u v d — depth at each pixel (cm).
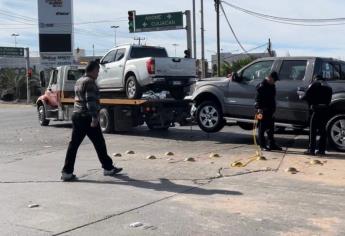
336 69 1262
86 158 1153
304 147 1283
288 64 1268
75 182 888
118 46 1727
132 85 1630
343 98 1167
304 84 1222
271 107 1202
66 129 1928
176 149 1277
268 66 1302
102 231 607
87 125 902
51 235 595
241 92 1341
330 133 1181
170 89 1658
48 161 1135
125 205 724
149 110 1594
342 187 817
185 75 1623
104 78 1755
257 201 735
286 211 681
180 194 785
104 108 1703
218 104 1402
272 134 1221
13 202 750
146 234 593
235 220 644
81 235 594
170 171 966
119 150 1274
